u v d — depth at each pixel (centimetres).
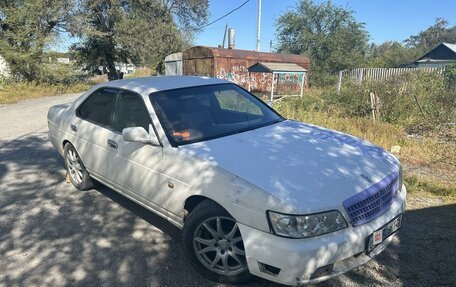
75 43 3188
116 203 440
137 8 3316
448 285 285
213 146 317
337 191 256
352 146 335
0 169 564
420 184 479
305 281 242
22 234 368
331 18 3062
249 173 270
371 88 1070
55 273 304
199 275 301
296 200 244
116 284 290
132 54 3394
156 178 327
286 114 988
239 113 395
